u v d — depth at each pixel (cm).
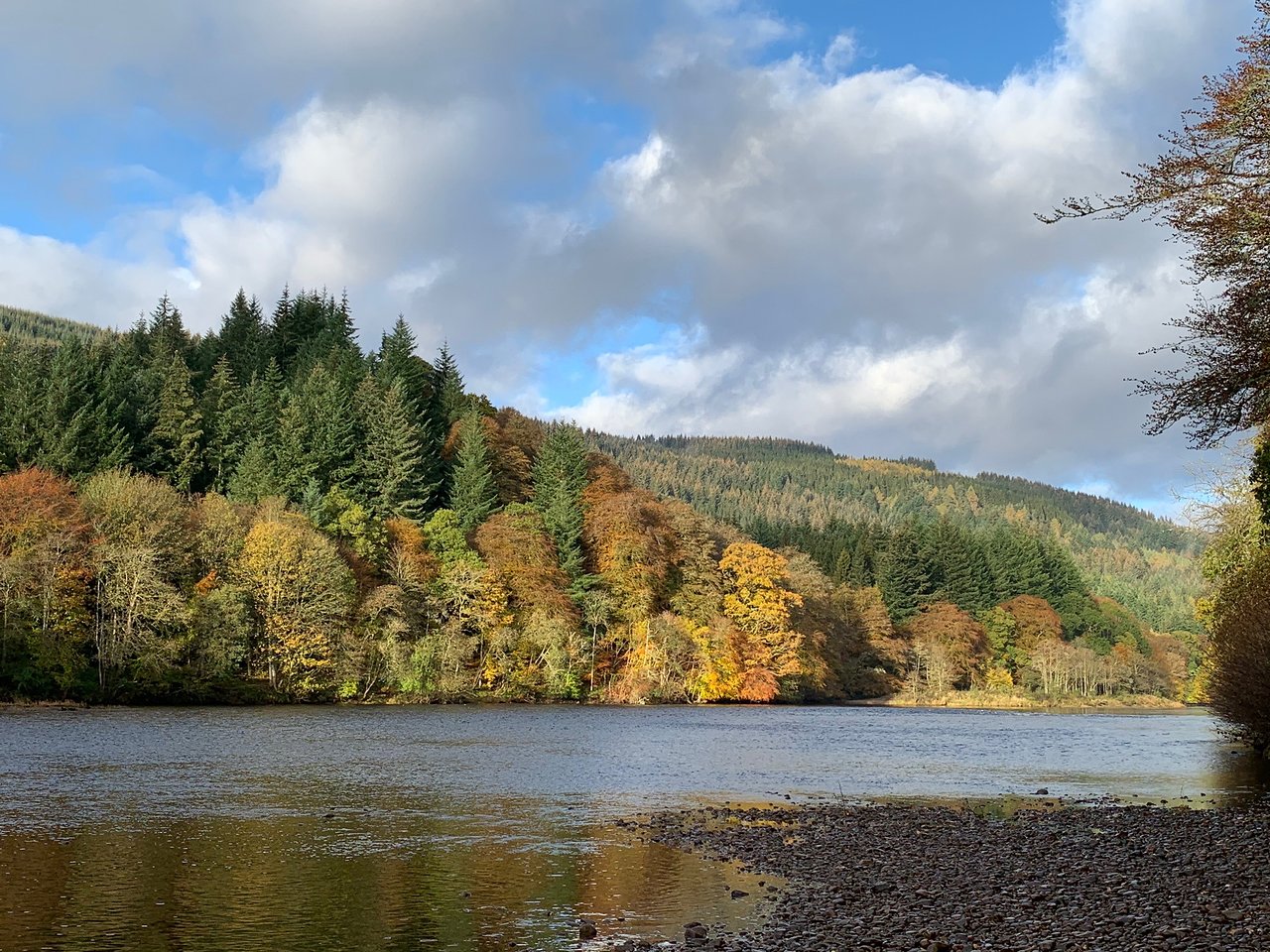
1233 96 1761
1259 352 1880
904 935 1571
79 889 1873
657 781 3675
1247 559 4700
